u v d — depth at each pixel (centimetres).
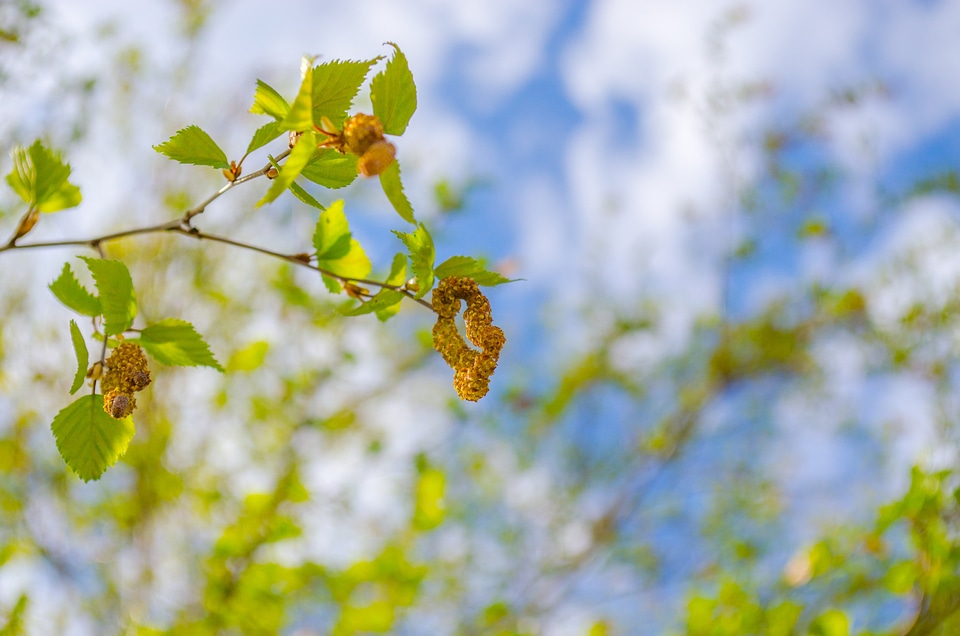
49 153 159
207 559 400
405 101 152
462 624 538
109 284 155
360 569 400
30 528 451
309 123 138
